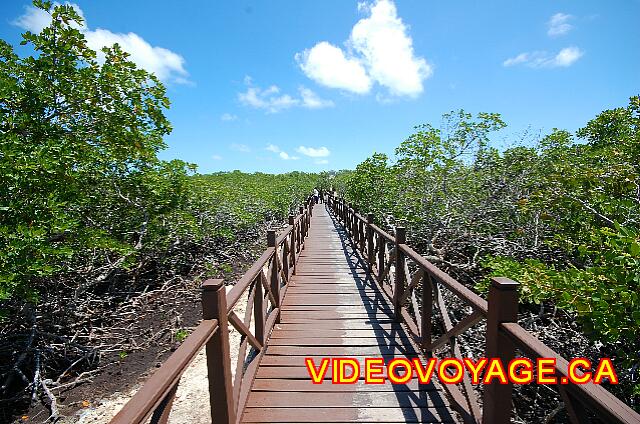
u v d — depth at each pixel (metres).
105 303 6.38
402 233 4.02
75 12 5.01
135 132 5.86
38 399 4.03
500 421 1.76
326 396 2.67
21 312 4.62
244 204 12.38
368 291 5.38
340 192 26.75
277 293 4.11
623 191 4.14
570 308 3.12
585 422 1.20
